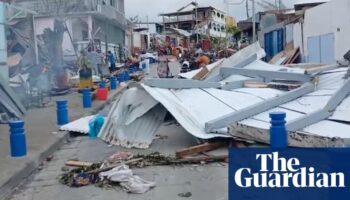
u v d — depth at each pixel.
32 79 17.25
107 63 31.67
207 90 11.29
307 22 23.33
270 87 12.09
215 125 9.09
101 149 9.45
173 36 71.31
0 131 11.02
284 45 28.88
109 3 48.09
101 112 14.88
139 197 6.16
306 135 7.77
